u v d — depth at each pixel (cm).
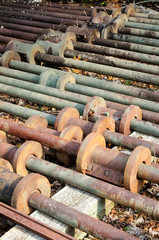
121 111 224
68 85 266
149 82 279
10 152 189
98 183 169
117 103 238
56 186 196
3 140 206
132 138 201
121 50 329
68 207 157
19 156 182
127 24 413
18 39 377
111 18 415
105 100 254
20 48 322
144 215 178
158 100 251
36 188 165
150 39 359
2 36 385
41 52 328
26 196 162
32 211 166
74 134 202
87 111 223
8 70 295
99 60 317
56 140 194
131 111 218
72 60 310
